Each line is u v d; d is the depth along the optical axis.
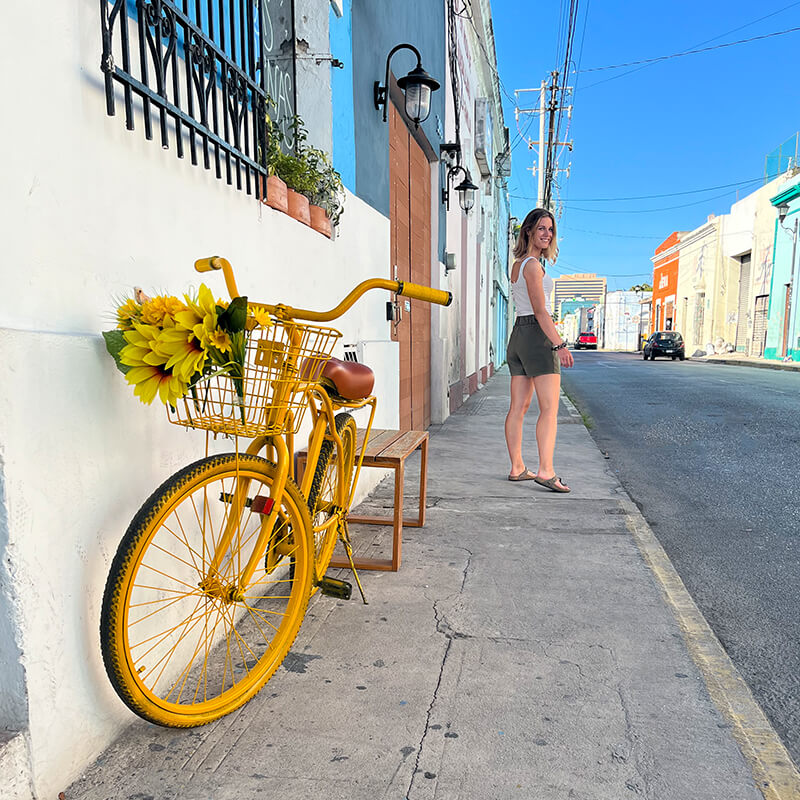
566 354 4.32
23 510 1.35
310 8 3.51
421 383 7.10
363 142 4.36
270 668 1.99
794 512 4.13
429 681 2.03
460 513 3.90
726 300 30.75
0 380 1.28
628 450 6.28
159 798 1.51
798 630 2.54
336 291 3.72
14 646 1.35
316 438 2.33
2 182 1.35
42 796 1.43
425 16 6.70
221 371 1.63
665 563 3.08
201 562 2.12
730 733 1.79
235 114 2.39
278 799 1.52
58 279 1.52
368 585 2.79
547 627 2.41
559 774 1.61
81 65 1.59
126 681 1.54
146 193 1.87
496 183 18.95
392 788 1.56
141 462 1.78
